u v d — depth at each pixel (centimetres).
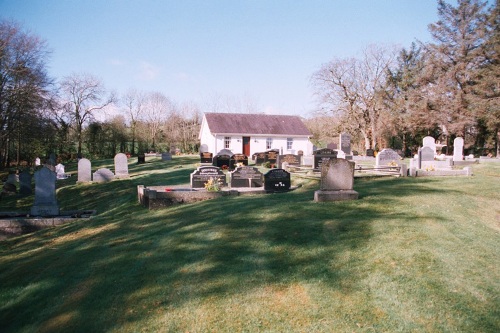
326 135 5769
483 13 4269
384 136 5419
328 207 1113
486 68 4091
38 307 712
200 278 714
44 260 977
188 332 561
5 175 3647
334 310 585
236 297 639
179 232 1005
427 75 4638
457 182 1591
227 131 4694
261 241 864
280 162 2744
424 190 1373
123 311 636
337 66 5141
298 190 1619
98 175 2603
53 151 5497
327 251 788
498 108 3794
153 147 6619
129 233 1111
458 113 4347
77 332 598
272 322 568
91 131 5931
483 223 980
